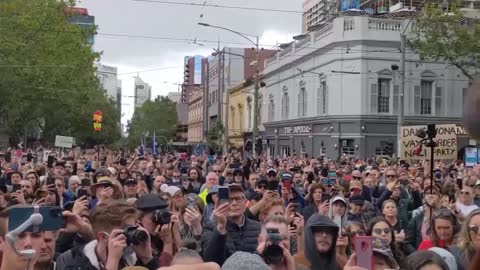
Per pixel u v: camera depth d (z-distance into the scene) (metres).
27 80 35.38
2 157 23.88
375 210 9.51
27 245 3.60
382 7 55.84
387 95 41.50
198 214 6.41
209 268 2.34
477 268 1.60
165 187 8.16
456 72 42.50
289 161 25.31
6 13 35.09
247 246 6.10
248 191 12.14
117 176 14.43
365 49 41.06
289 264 4.27
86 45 45.88
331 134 42.91
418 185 11.97
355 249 4.20
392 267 4.54
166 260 5.11
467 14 43.16
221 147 64.81
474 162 23.62
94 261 4.40
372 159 31.30
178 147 110.75
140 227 4.48
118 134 102.00
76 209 5.88
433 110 42.16
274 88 58.00
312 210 10.09
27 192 10.07
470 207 9.72
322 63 44.72
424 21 36.62
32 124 58.19
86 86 44.28
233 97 76.94
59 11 39.41
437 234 6.62
